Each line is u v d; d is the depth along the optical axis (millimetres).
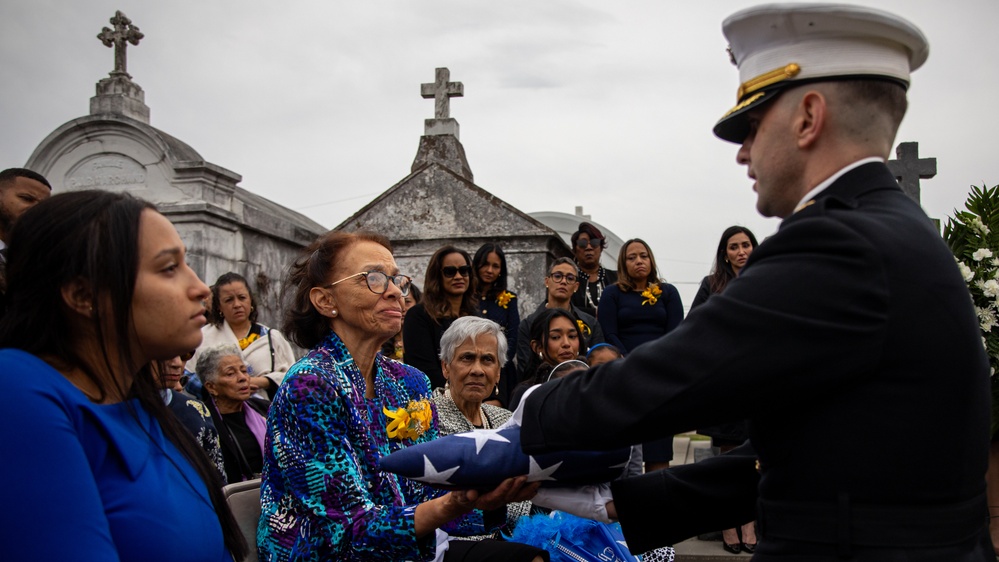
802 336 1399
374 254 2518
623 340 5383
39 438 1318
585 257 6258
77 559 1285
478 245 7809
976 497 1495
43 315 1481
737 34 1642
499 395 5031
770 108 1612
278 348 5293
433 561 2617
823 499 1454
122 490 1450
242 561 1780
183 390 4215
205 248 7812
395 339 5379
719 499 1921
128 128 8164
